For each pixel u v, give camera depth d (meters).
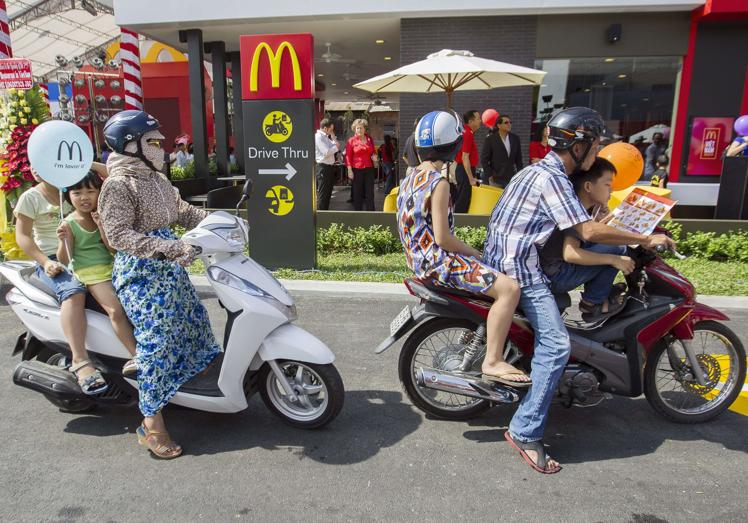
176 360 3.22
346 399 3.92
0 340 4.94
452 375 3.35
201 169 12.78
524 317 3.25
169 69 22.86
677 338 3.42
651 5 10.43
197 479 3.02
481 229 7.95
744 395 3.93
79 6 17.98
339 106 31.64
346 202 15.33
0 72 6.64
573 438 3.43
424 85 9.11
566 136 2.96
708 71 11.08
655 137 11.59
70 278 3.33
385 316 5.61
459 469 3.11
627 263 3.07
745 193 8.80
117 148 2.97
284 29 12.11
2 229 5.73
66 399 3.39
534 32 11.10
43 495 2.88
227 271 3.21
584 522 2.68
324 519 2.71
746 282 6.35
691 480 3.00
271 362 3.29
